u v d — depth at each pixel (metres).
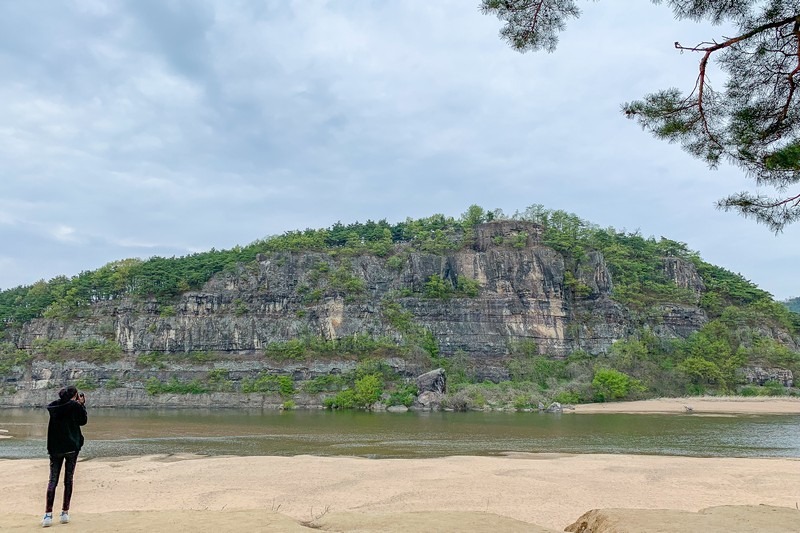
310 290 188.88
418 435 69.75
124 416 109.81
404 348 167.12
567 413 114.25
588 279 192.00
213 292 188.88
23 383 169.62
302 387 157.50
